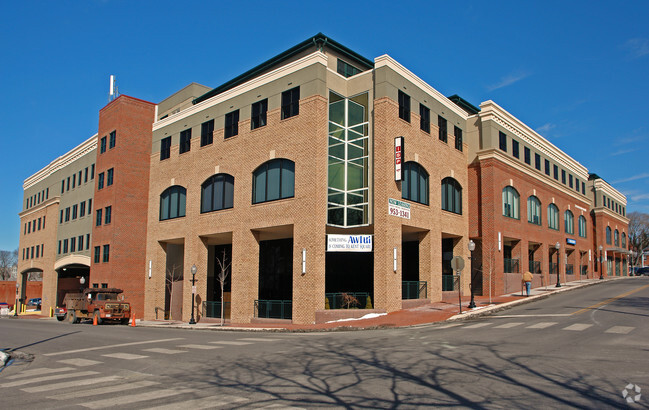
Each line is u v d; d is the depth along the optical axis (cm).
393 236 2842
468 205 3731
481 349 1391
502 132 3841
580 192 5544
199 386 1046
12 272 16050
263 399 911
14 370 1395
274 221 2967
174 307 3909
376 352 1417
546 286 3953
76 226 5044
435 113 3422
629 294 3145
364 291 3297
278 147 3011
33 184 6619
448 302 3175
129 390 1026
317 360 1329
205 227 3481
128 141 4222
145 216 4241
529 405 816
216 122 3512
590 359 1184
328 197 2909
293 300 2778
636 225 10162
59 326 3228
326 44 3278
